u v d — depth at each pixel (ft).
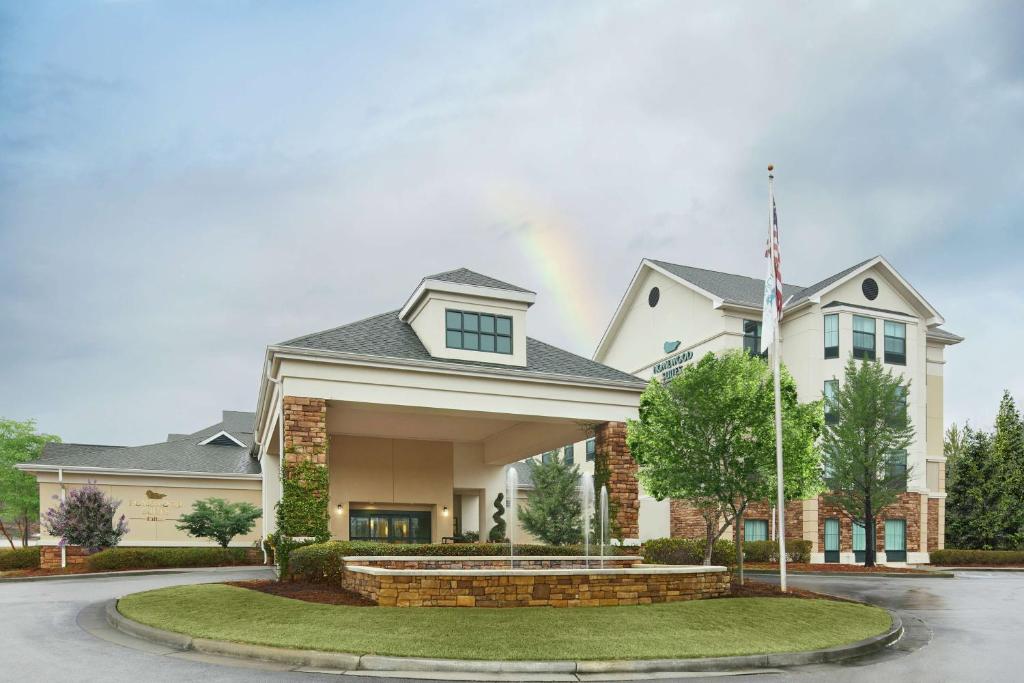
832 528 110.83
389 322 81.82
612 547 74.59
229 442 127.54
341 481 97.55
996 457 129.70
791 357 118.32
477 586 45.03
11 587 60.54
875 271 119.96
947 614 54.39
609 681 31.73
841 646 38.32
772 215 60.95
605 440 78.13
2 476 150.71
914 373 119.44
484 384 73.15
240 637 35.88
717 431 62.59
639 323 134.31
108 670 30.48
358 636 36.19
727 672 33.96
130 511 106.22
